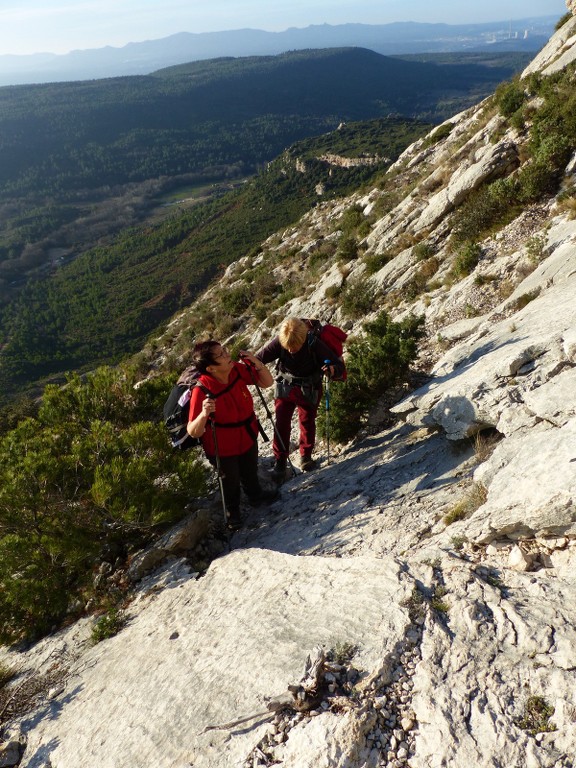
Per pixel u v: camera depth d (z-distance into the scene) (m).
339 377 5.62
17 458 5.66
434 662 2.53
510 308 7.71
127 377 7.33
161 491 5.43
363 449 6.40
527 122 15.29
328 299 19.70
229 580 4.13
